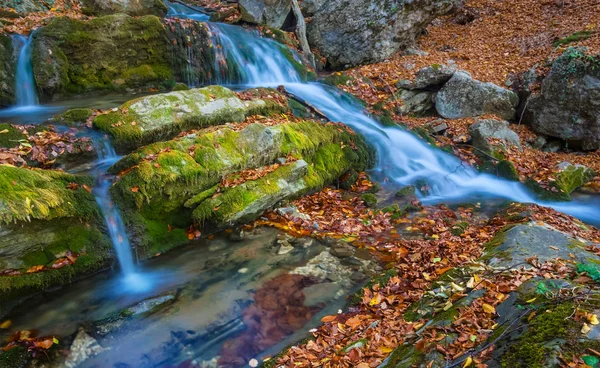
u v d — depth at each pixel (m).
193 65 10.14
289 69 11.63
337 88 10.93
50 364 3.53
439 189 8.29
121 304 4.29
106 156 5.90
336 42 13.36
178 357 3.67
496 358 2.54
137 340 3.83
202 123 6.86
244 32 11.52
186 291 4.52
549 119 10.38
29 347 3.65
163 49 9.62
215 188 5.78
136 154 5.46
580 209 7.63
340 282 4.73
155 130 6.29
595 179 8.79
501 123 10.03
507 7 16.84
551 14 14.99
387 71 12.25
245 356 3.69
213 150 5.94
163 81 9.70
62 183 4.73
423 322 3.56
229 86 10.45
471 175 9.05
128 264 4.99
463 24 17.02
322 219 6.25
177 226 5.61
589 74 9.73
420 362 2.83
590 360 2.21
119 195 5.12
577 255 4.17
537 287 3.10
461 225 6.11
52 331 3.88
